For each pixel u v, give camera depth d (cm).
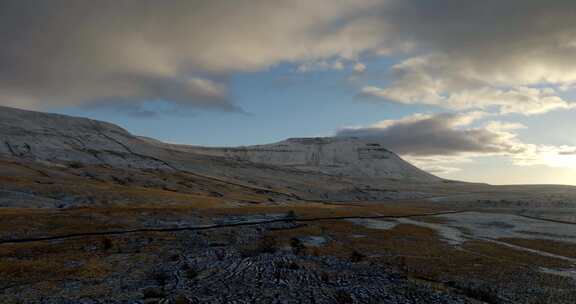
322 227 7569
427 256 5244
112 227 6084
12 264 3781
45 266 3812
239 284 3036
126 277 3534
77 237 5300
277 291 2864
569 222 10344
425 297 3008
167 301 2609
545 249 6259
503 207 16538
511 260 5144
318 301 2711
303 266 3631
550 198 18500
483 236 7675
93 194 9612
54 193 9162
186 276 3416
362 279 3406
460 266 4647
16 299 2823
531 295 3509
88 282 3334
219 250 4759
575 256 5703
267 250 5041
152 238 5597
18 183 9375
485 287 3722
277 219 7931
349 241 6288
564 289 3744
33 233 5334
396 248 5784
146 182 16562
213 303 2575
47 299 2820
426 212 12338
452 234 7750
